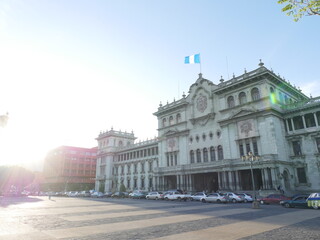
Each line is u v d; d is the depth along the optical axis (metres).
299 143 43.19
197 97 57.66
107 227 13.36
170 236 10.82
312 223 14.30
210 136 52.53
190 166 52.00
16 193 74.56
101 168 91.62
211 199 35.44
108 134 90.44
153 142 70.50
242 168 42.97
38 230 12.55
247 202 35.03
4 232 11.98
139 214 19.70
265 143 42.41
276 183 38.16
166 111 65.00
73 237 10.73
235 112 48.38
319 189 38.66
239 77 49.84
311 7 10.05
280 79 47.44
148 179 70.19
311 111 42.38
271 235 10.91
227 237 10.54
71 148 120.38
